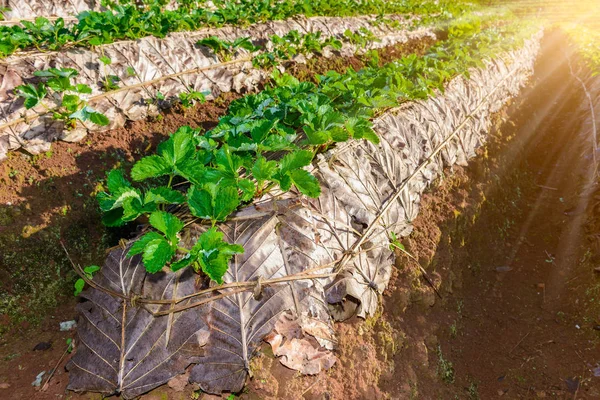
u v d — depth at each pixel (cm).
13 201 331
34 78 399
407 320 369
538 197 706
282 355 233
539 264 552
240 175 308
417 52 1021
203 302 225
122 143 428
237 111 382
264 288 240
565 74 1342
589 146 789
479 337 432
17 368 236
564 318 462
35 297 290
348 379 270
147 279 231
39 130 379
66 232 330
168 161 262
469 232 513
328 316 263
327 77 497
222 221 265
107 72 454
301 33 788
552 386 390
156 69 496
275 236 265
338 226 315
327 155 354
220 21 686
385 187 388
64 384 221
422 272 402
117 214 256
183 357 212
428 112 528
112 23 504
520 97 966
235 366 211
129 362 209
